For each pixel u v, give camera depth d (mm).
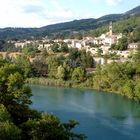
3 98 63000
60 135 54656
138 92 142000
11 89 63531
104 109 124062
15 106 62844
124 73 170250
